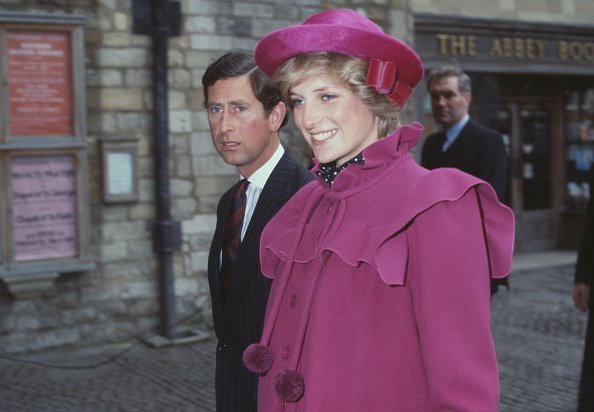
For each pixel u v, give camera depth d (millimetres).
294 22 6902
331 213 1406
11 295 5840
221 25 6555
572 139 11383
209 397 4938
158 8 6148
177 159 6434
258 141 2080
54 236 5914
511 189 10961
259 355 1458
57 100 5863
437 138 4559
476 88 9789
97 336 6160
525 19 10008
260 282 1984
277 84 1415
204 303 6570
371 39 1327
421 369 1295
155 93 6188
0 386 5152
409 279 1291
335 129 1368
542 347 6195
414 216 1257
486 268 1269
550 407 4711
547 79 11102
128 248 6262
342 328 1323
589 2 10680
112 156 6105
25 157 5777
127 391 5055
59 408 4715
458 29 9320
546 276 9414
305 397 1323
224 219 2180
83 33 5957
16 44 5691
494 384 1233
